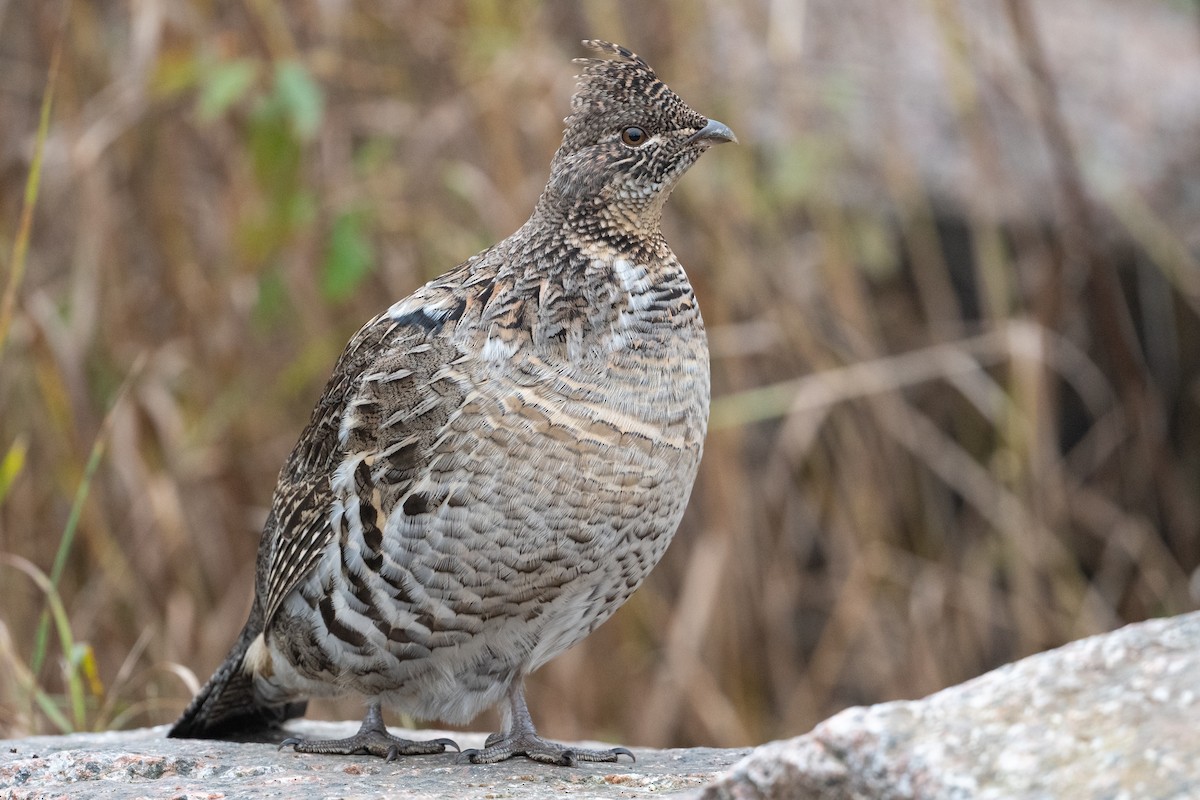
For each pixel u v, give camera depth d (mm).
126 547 9852
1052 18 14570
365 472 5879
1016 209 11859
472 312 5906
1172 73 13781
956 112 11984
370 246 9984
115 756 5676
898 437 10883
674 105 6293
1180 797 3424
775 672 10688
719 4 11188
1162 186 12773
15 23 10352
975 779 3631
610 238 6094
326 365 10141
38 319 9586
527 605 5898
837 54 12656
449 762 6016
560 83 10156
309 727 7348
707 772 5758
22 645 9547
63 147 10164
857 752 3795
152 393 9914
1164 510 12672
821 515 11273
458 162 10398
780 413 11117
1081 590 11148
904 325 12195
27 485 9805
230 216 10078
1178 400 13094
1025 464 11141
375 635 5980
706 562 10148
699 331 6160
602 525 5781
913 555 11617
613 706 10344
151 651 9531
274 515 6594
